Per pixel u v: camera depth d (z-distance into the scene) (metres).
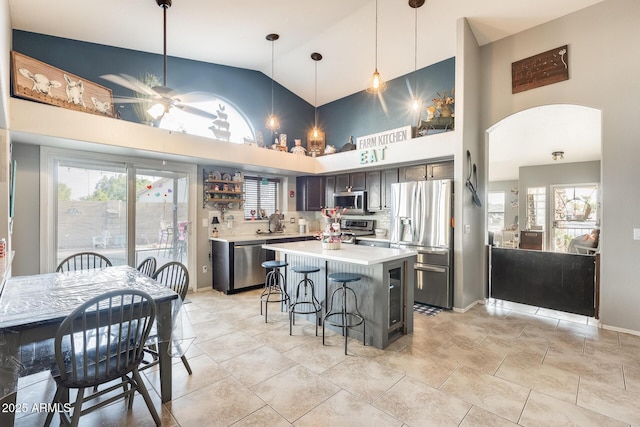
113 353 1.83
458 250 3.82
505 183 7.41
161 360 1.99
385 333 2.81
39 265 3.39
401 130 4.50
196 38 3.90
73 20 3.19
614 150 3.19
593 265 3.39
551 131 4.72
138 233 4.18
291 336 3.05
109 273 2.61
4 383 1.45
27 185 3.32
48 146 3.41
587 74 3.36
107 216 3.90
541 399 2.03
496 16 3.67
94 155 3.75
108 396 2.12
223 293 4.63
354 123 5.90
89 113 3.22
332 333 3.14
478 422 1.81
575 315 3.67
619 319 3.17
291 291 3.72
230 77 5.09
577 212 6.17
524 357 2.61
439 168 4.36
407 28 4.07
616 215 3.19
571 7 3.40
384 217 5.33
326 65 5.10
